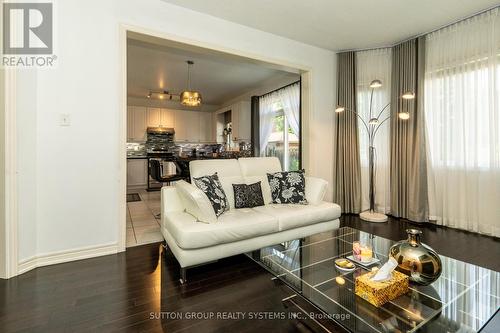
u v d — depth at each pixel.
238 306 1.67
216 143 7.82
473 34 3.07
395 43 3.85
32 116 2.16
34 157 2.18
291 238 2.52
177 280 2.00
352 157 4.14
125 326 1.46
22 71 2.09
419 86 3.54
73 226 2.36
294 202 2.90
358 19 3.16
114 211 2.54
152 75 5.07
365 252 1.67
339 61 4.24
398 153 3.81
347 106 4.18
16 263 2.04
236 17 3.12
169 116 7.42
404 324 1.14
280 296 1.78
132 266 2.23
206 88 6.06
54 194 2.28
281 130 5.50
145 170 6.69
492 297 1.33
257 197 2.85
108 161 2.51
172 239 2.20
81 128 2.38
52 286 1.88
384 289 1.25
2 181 1.97
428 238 2.94
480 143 3.06
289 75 5.05
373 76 4.07
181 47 3.02
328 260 1.80
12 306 1.63
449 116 3.32
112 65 2.51
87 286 1.89
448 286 1.43
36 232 2.21
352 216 4.02
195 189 2.15
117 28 2.53
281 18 3.14
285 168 5.36
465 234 3.08
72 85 2.34
